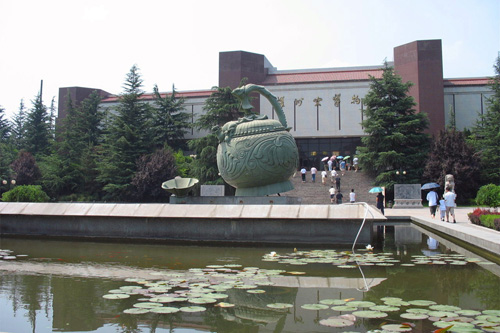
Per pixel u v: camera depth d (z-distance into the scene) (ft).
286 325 10.84
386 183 92.38
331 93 125.90
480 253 23.25
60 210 29.84
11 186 95.81
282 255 22.25
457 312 11.71
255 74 129.29
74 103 141.49
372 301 13.00
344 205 26.05
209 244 26.66
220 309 12.29
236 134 33.40
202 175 98.07
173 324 11.03
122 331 10.46
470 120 119.75
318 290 14.47
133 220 28.48
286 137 33.17
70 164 107.86
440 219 42.39
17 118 160.97
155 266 19.17
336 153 129.29
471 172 89.35
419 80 116.06
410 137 96.94
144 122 108.88
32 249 24.64
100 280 16.11
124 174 101.09
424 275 17.02
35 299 13.38
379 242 28.63
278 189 33.32
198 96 135.74
